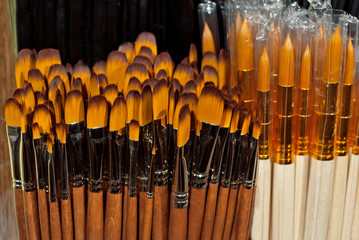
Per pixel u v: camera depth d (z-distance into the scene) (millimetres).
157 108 715
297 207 855
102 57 894
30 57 824
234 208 805
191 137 758
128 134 745
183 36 901
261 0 811
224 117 725
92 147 727
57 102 735
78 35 886
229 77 881
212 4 884
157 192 754
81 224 769
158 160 741
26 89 741
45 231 768
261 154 806
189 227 777
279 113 791
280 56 763
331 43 743
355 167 832
